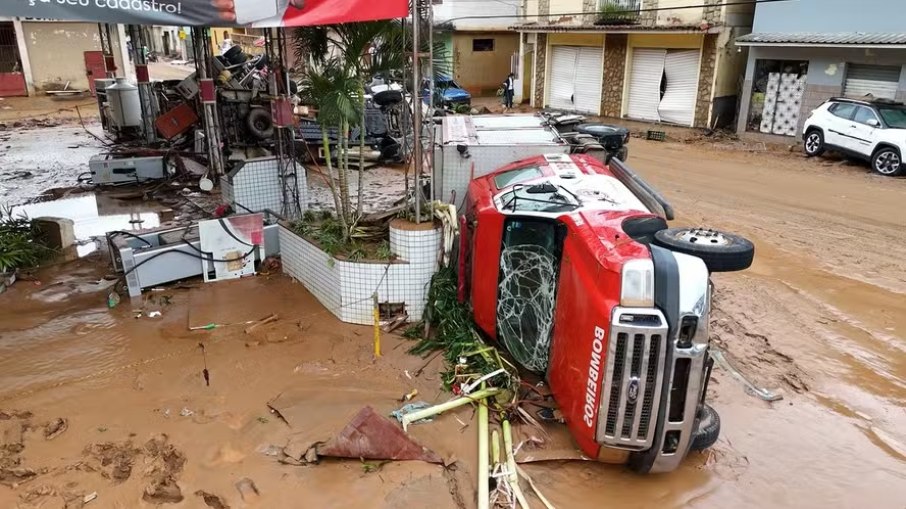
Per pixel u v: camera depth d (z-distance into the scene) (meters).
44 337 5.82
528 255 5.03
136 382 5.11
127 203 10.30
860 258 8.62
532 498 4.02
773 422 4.95
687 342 3.72
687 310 3.68
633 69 22.58
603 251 4.02
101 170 11.22
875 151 14.18
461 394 4.93
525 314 5.09
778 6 17.88
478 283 5.44
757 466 4.43
